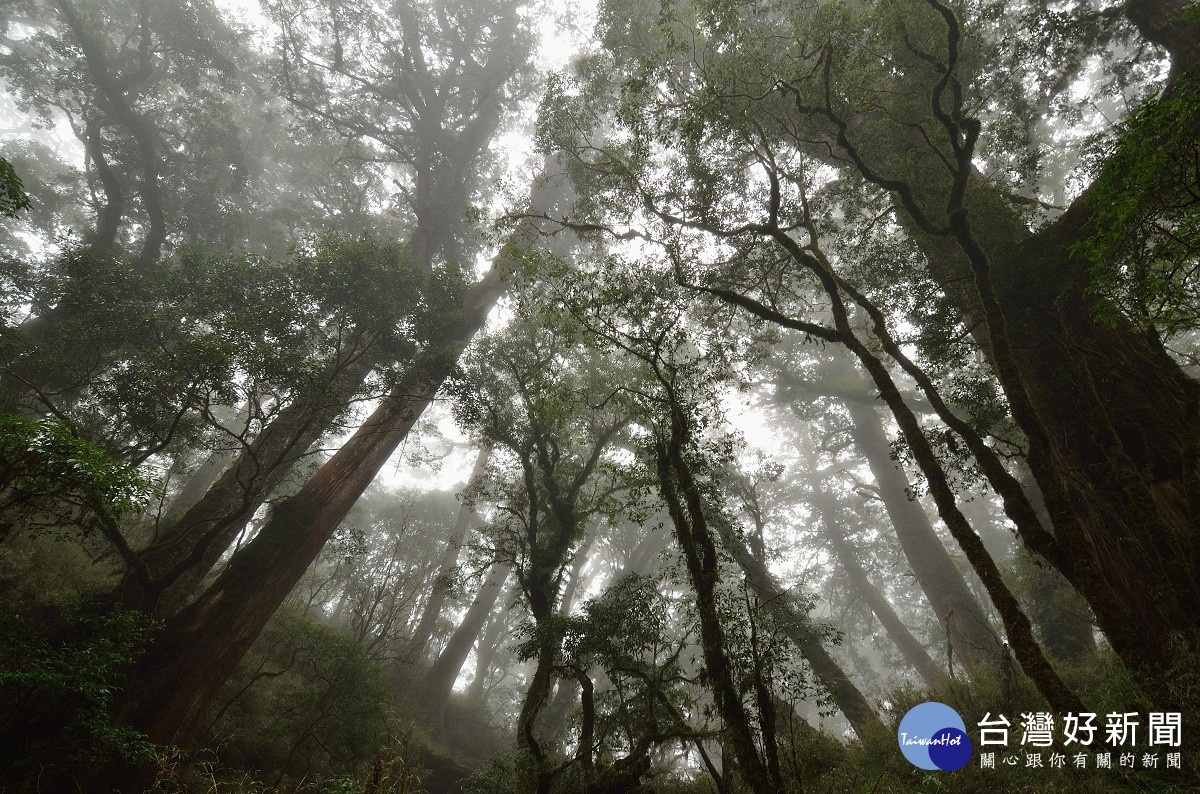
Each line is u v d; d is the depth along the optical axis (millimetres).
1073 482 8258
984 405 9914
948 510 6594
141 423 10711
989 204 10188
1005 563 18797
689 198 10133
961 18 9523
